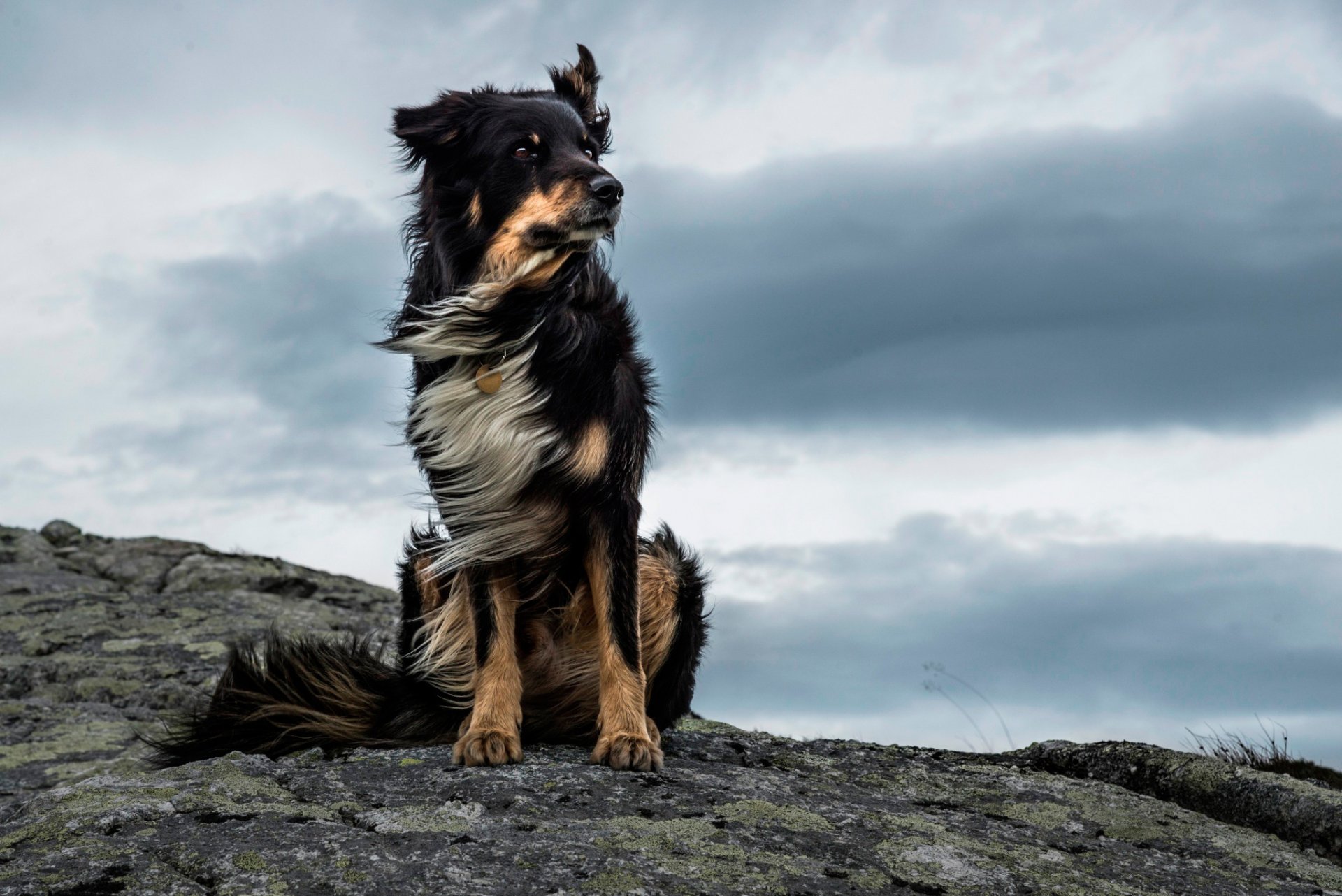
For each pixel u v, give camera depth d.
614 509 3.85
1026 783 4.06
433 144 4.02
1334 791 3.90
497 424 3.76
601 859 2.68
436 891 2.45
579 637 4.24
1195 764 4.17
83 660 7.04
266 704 4.38
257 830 2.79
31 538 10.80
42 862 2.55
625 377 3.96
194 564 9.92
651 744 3.68
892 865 2.94
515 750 3.63
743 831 3.06
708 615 4.54
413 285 4.12
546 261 3.80
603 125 4.57
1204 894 3.06
